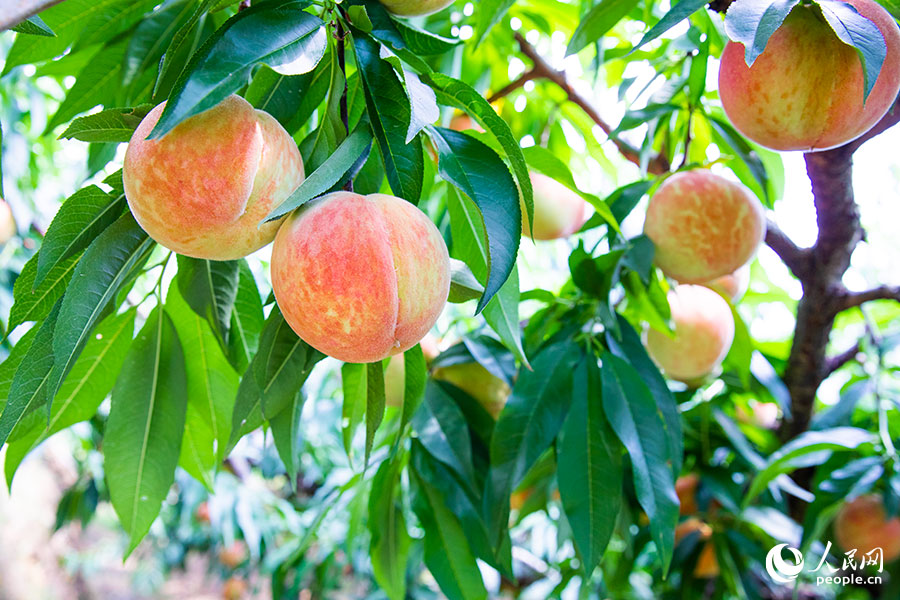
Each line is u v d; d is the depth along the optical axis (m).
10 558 1.97
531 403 0.62
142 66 0.57
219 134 0.41
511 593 1.38
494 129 0.43
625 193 0.69
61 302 0.44
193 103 0.36
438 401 0.67
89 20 0.56
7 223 0.98
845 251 0.76
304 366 0.50
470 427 0.70
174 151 0.41
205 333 0.57
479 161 0.42
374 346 0.42
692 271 0.68
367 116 0.43
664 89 0.74
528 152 0.50
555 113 0.95
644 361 0.65
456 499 0.65
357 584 1.78
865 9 0.50
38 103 1.05
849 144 0.65
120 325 0.55
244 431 0.53
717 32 0.69
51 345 0.44
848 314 1.11
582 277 0.67
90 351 0.55
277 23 0.40
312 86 0.51
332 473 1.42
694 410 0.87
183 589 3.15
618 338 0.63
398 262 0.41
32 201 1.12
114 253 0.45
